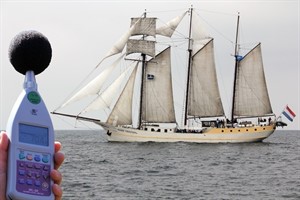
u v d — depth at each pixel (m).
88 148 93.75
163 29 98.19
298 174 56.28
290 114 97.12
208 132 97.25
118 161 70.06
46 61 4.24
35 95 4.35
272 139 166.75
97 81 89.94
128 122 93.69
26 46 4.15
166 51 95.12
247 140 99.12
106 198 39.03
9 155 4.18
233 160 74.56
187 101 98.25
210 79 97.25
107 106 91.19
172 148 91.31
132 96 92.88
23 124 4.29
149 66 95.38
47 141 4.35
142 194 40.94
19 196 4.13
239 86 99.56
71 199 38.62
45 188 4.25
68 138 161.75
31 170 4.21
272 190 43.84
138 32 95.00
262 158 78.25
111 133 94.81
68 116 89.94
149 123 96.06
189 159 74.81
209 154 82.88
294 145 107.00
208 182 48.69
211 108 97.62
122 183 47.06
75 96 89.25
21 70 4.26
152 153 82.69
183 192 42.34
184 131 96.69
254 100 98.94
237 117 99.50
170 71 95.31
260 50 98.31
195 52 98.19
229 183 48.25
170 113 95.81
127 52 94.00
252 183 48.12
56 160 4.36
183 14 98.12
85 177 51.09
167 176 53.69
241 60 99.19
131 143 95.19
